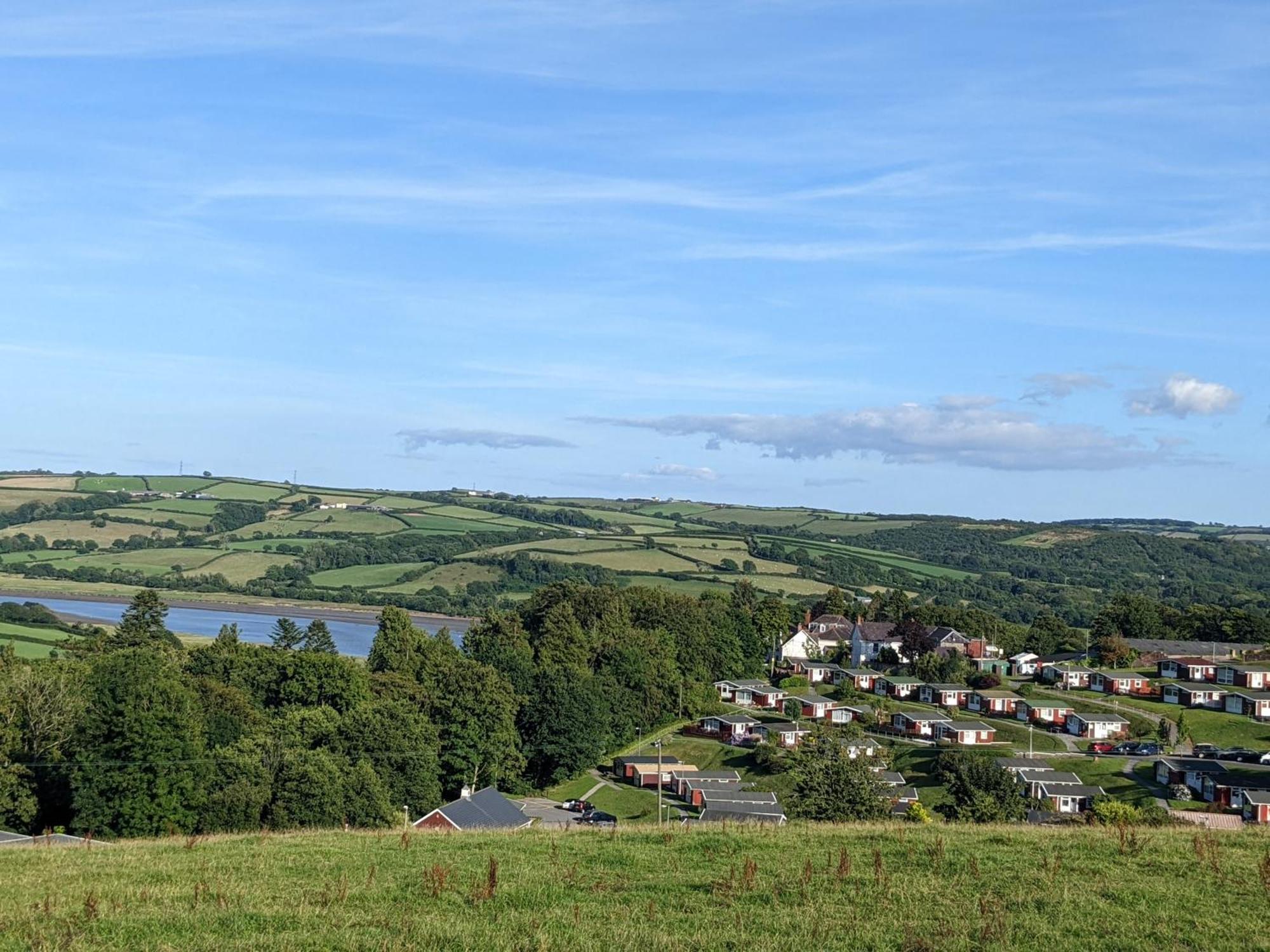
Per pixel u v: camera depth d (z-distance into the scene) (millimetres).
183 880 30078
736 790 84625
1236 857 31641
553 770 97750
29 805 58750
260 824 59469
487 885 27984
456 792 88125
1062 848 32812
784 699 126750
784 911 26094
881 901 26859
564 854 33125
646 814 85938
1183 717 107750
